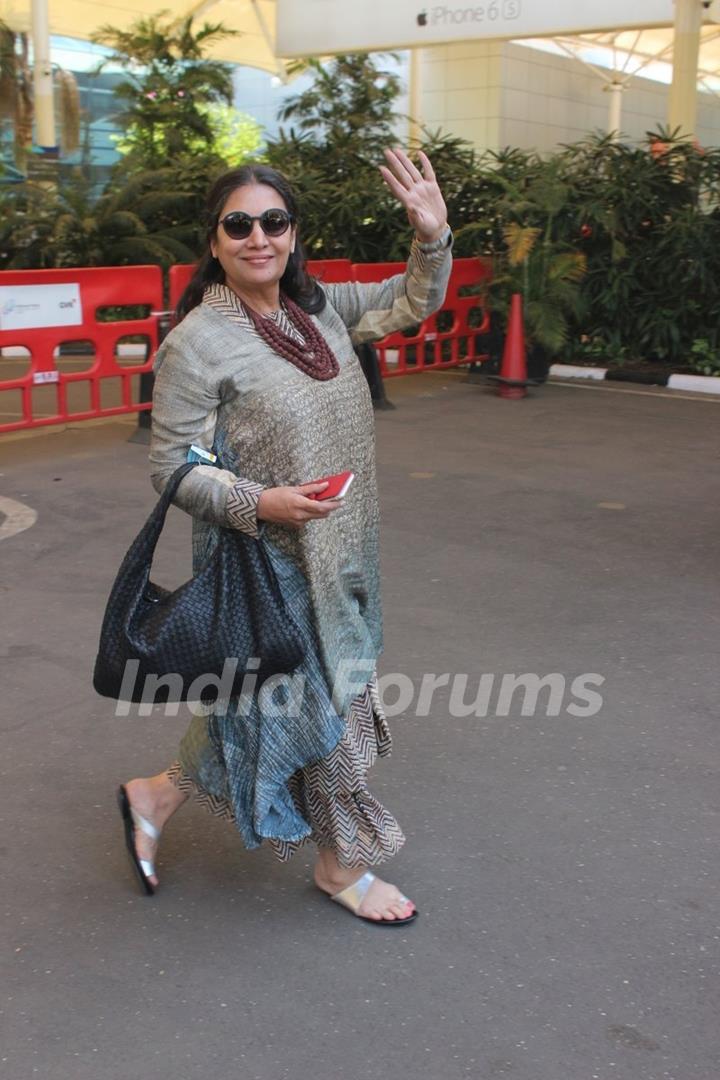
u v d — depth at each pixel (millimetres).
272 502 2490
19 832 3500
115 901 3162
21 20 20656
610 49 23953
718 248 11938
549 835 3477
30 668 4664
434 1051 2586
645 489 7531
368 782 3779
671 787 3762
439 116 22734
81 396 10906
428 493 7348
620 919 3076
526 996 2771
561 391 11375
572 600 5461
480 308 12125
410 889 3205
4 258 15047
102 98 26609
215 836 3490
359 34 15523
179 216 15664
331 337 2768
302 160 15281
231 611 2635
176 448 2633
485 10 14484
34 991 2787
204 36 18484
